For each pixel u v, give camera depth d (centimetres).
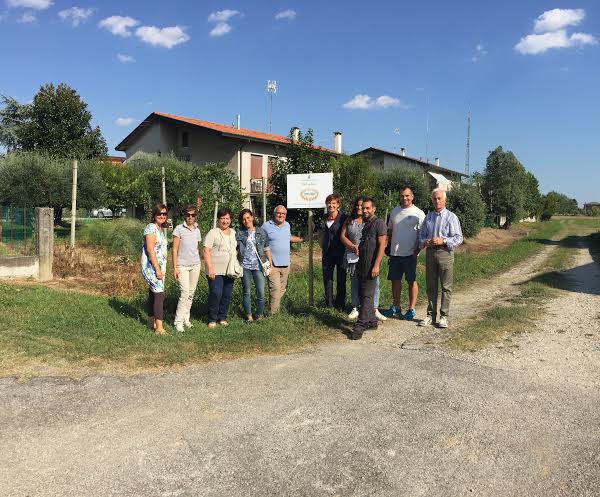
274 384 446
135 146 3434
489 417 383
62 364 479
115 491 283
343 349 560
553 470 309
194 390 429
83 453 323
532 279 1172
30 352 504
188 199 1560
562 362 517
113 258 1184
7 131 3272
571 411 395
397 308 733
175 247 621
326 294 757
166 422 368
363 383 451
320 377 466
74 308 694
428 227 668
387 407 399
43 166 1975
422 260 1465
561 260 1655
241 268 653
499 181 4053
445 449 334
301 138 1554
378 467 311
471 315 748
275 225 693
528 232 3866
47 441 336
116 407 391
